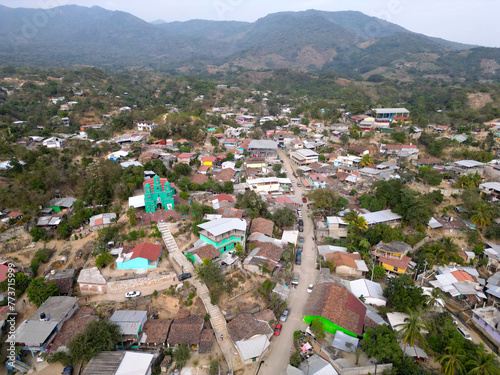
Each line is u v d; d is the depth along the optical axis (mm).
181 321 52438
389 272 70250
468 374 42250
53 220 72125
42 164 87250
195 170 107688
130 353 45781
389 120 148375
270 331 51594
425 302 55812
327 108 186375
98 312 54375
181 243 67688
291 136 154500
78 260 64188
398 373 45094
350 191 102688
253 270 64125
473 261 72688
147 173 90438
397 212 84625
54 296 54906
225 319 54125
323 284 60719
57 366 46531
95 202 77875
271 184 103938
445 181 99250
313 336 52125
